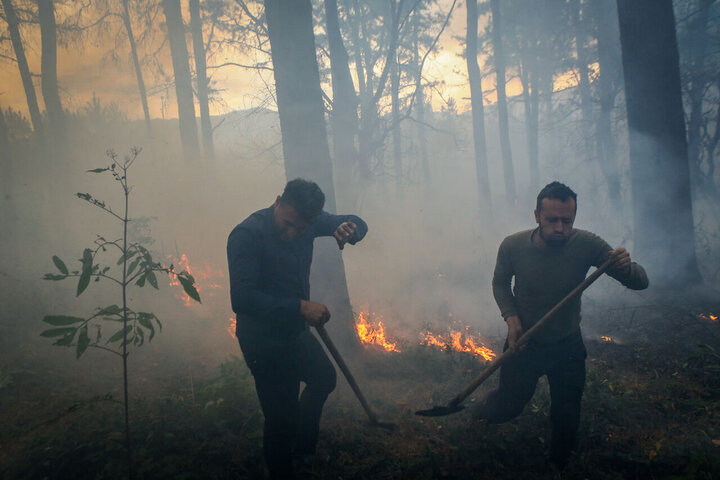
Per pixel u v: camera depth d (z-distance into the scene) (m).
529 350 3.00
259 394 2.71
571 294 2.82
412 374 4.72
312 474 2.86
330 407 3.90
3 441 3.34
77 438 3.16
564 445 2.90
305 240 2.76
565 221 2.79
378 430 3.49
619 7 7.17
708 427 3.51
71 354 4.85
